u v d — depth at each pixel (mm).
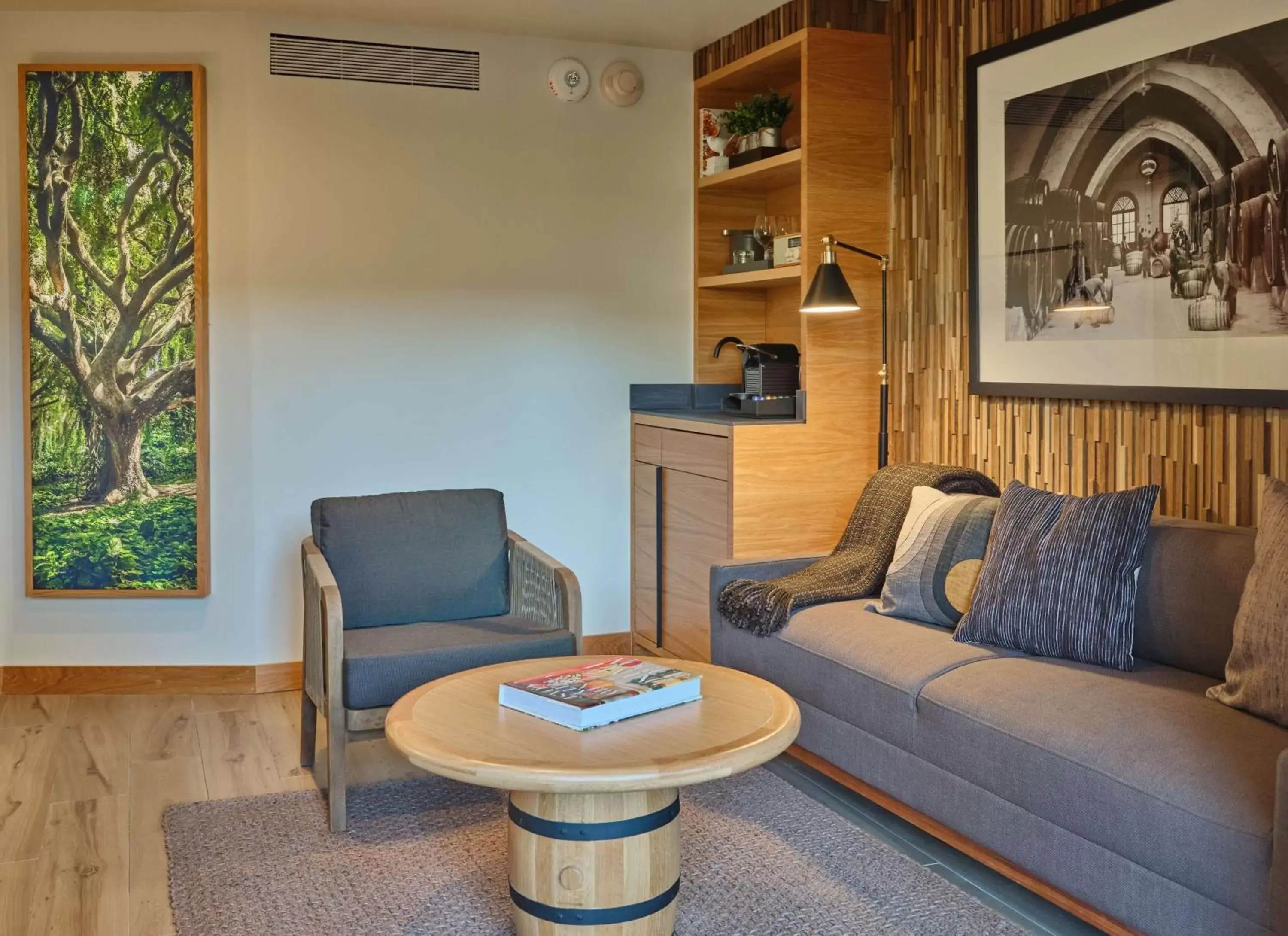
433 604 3447
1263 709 2207
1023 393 3436
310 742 3430
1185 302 2889
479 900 2535
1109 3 3113
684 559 4301
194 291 4164
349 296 4328
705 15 4230
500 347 4543
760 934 2363
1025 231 3402
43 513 4207
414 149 4379
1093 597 2654
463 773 2016
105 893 2588
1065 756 2219
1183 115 2875
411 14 4203
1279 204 2629
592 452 4711
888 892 2553
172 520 4223
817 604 3279
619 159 4676
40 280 4145
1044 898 2484
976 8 3594
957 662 2713
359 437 4371
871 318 4074
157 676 4273
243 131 4184
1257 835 1857
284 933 2379
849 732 2904
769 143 4391
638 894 2135
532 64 4512
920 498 3285
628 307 4727
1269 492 2410
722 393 4828
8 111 4129
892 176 4062
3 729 3822
